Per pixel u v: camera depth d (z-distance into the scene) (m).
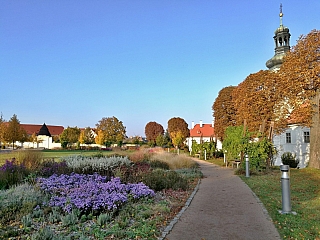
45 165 13.25
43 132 82.06
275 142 30.20
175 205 8.20
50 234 5.12
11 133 50.47
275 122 21.33
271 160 19.02
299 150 27.53
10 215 6.35
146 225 5.98
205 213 7.24
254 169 16.92
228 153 22.89
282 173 7.36
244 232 5.69
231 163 22.66
